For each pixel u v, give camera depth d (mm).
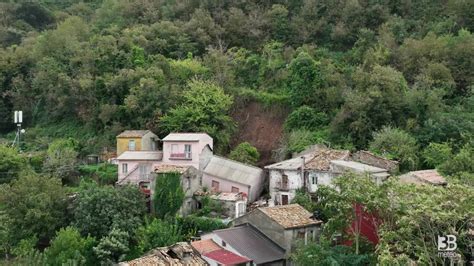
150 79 68438
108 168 63000
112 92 71375
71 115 75750
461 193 34594
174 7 90625
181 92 68500
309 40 83250
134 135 64250
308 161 54719
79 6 107938
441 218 33312
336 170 51469
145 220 50906
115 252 46844
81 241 46844
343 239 43906
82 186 55906
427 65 68875
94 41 79562
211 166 58875
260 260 42812
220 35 84188
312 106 67000
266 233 46156
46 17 104688
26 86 78625
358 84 64375
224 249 44469
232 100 69000
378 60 71625
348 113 60812
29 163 64688
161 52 80500
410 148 55531
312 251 40000
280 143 65125
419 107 60500
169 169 54719
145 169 59500
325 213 47094
